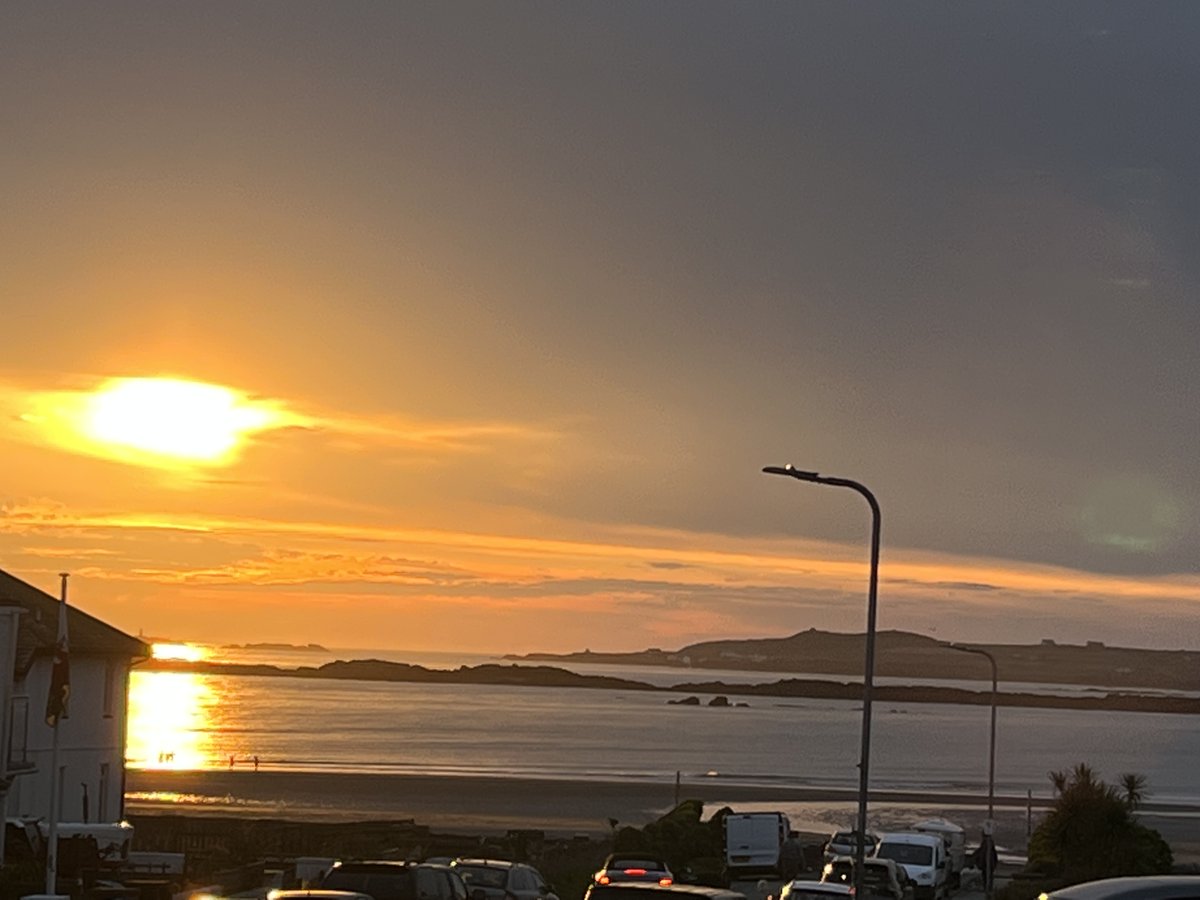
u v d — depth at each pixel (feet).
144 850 203.10
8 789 164.66
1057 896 44.24
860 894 107.96
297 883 151.53
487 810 364.79
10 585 204.74
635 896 78.54
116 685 209.97
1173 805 471.21
